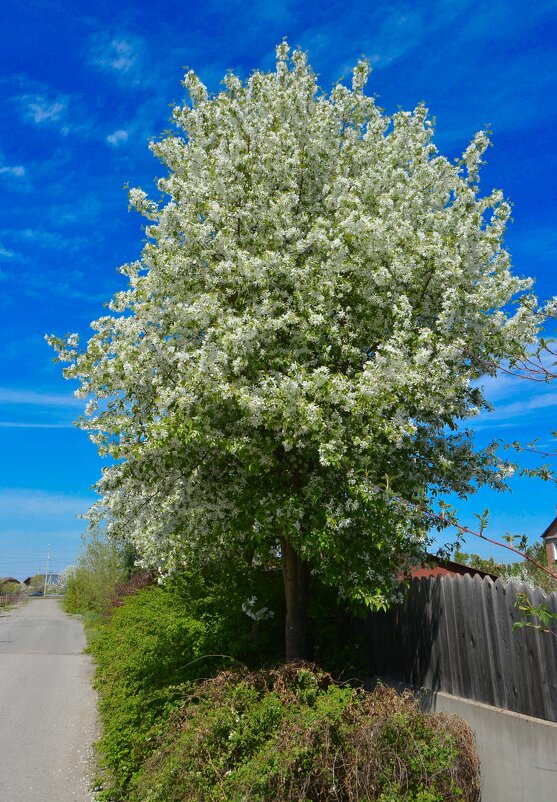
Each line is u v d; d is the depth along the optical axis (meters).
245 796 4.45
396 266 7.31
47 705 10.61
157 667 8.86
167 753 5.41
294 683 6.01
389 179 8.40
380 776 4.65
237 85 8.97
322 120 8.63
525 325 7.15
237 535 8.38
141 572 24.28
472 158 8.41
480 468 8.05
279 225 7.62
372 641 8.05
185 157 8.54
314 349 7.30
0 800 6.30
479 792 5.33
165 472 7.98
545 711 4.76
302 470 7.39
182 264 7.56
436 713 5.59
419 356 6.70
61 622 30.75
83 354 7.62
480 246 7.61
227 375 7.06
